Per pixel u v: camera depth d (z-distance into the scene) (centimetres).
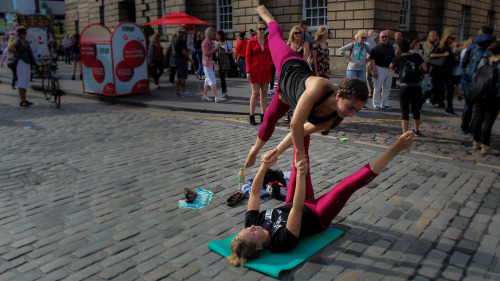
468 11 2097
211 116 865
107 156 570
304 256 291
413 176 464
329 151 575
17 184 460
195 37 1906
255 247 286
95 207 394
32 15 1599
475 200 394
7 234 341
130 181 466
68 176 486
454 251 301
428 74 942
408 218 356
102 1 2706
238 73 1633
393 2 1512
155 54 1291
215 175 483
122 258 300
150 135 700
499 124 766
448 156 543
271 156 318
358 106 240
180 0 2056
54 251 312
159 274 277
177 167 516
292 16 1686
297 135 252
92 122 823
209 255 302
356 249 304
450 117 827
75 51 1584
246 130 728
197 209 386
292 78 275
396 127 727
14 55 1021
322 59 748
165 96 1132
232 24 1942
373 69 880
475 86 538
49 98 1121
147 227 350
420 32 1783
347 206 382
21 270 286
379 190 422
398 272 274
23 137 691
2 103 1079
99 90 1151
